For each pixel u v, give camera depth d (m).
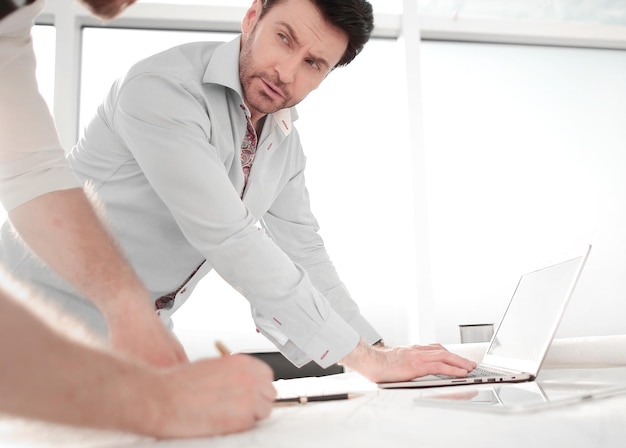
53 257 0.75
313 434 0.43
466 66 3.54
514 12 3.56
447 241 3.35
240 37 1.22
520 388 0.72
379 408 0.58
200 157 0.98
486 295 3.32
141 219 1.14
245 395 0.46
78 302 1.07
